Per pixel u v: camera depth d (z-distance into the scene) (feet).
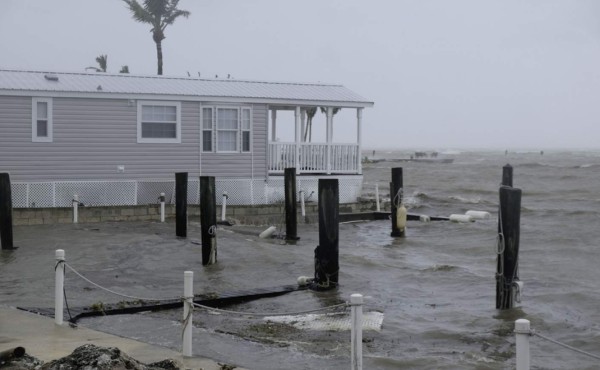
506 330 47.98
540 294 59.21
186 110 100.42
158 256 69.72
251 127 103.81
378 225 104.58
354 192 111.14
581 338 46.88
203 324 47.83
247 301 55.67
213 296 54.34
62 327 42.70
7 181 71.51
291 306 53.93
